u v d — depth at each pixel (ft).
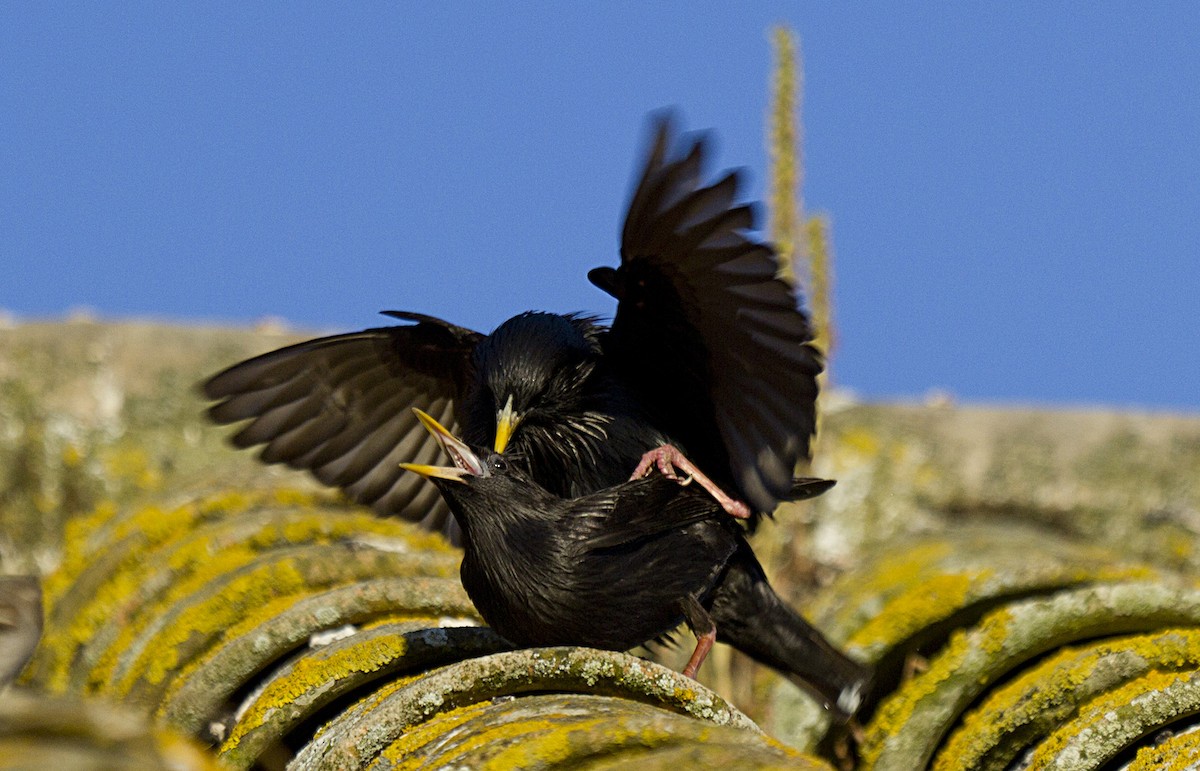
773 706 36.42
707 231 28.04
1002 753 29.50
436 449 37.06
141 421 46.32
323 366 36.42
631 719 20.90
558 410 34.37
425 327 36.40
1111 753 26.94
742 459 31.14
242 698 30.22
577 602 27.27
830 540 45.62
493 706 23.61
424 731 23.39
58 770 13.34
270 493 40.50
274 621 30.42
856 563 45.29
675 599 28.25
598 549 27.48
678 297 30.58
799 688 32.96
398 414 36.94
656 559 28.02
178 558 36.70
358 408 36.65
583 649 23.75
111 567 38.34
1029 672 31.73
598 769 20.20
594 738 20.31
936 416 47.65
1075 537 46.09
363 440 36.55
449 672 23.88
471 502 27.43
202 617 32.91
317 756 25.18
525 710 22.95
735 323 30.35
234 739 27.37
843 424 47.01
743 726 23.31
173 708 30.07
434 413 37.32
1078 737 27.09
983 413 47.75
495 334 35.22
